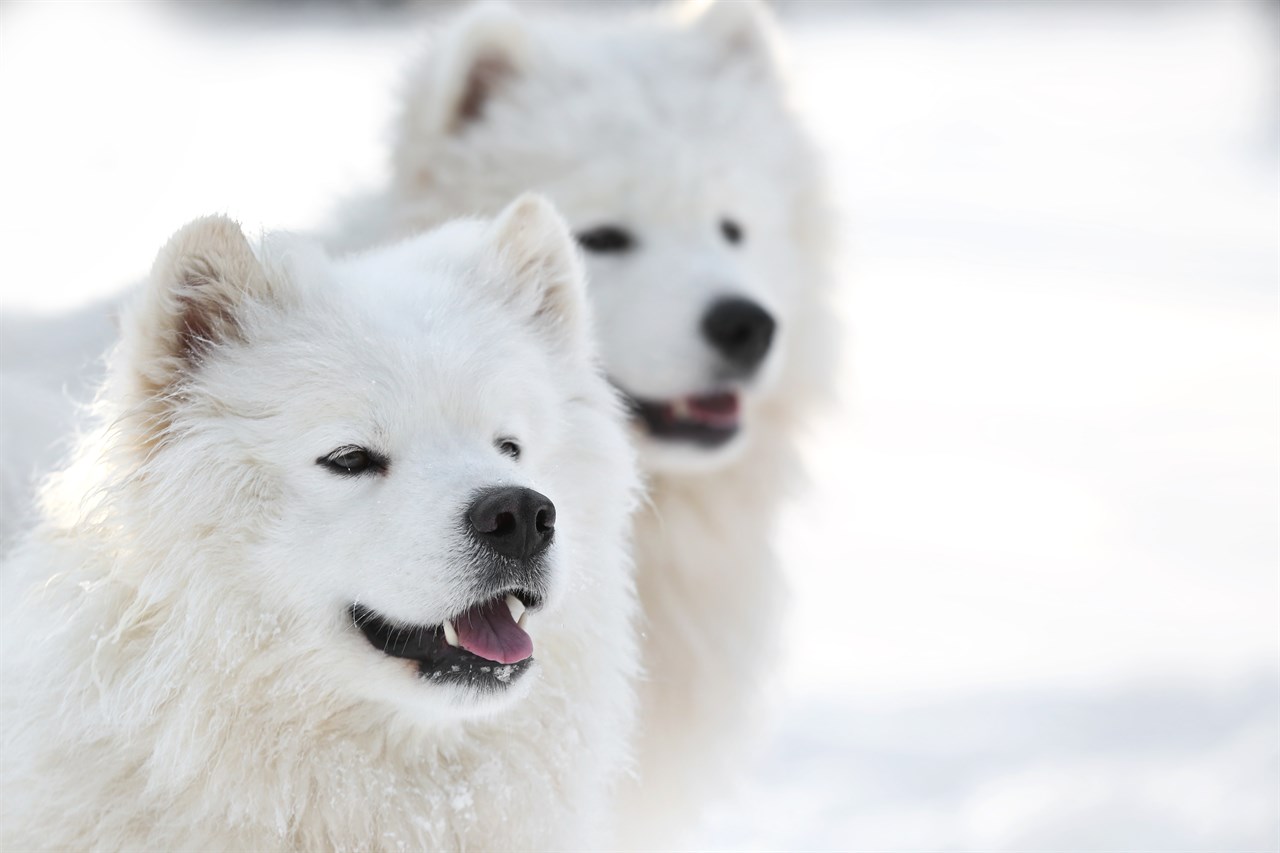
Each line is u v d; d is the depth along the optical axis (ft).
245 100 179.52
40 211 101.91
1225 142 185.78
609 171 29.30
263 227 23.15
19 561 18.97
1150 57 268.21
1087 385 90.22
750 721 31.55
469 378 19.31
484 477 18.48
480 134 30.07
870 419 82.89
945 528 63.05
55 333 28.89
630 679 26.11
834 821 34.58
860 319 108.06
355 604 18.45
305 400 18.48
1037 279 120.88
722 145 30.32
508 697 18.70
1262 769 35.81
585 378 22.45
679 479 30.25
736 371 28.78
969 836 33.65
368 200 32.04
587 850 20.79
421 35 33.30
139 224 96.53
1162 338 101.71
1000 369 94.22
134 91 189.88
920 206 151.64
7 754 17.74
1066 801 34.81
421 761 19.43
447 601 18.10
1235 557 58.18
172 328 18.51
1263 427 79.77
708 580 30.50
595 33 33.22
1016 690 42.86
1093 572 56.49
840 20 332.60
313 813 18.65
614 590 21.44
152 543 17.89
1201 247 131.34
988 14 334.44
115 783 17.85
